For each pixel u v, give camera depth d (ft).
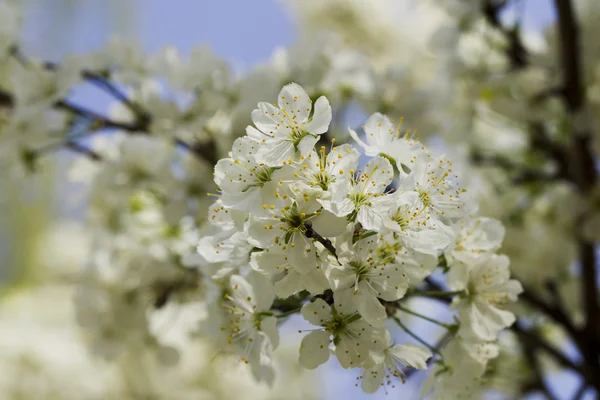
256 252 2.55
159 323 3.16
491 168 3.60
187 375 4.58
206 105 3.06
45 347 4.67
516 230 3.32
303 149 2.55
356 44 5.10
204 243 2.59
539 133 3.48
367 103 3.11
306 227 2.53
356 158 2.54
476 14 3.39
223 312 2.73
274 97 3.02
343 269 2.54
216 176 2.56
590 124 3.15
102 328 3.11
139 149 3.11
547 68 3.34
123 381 4.63
